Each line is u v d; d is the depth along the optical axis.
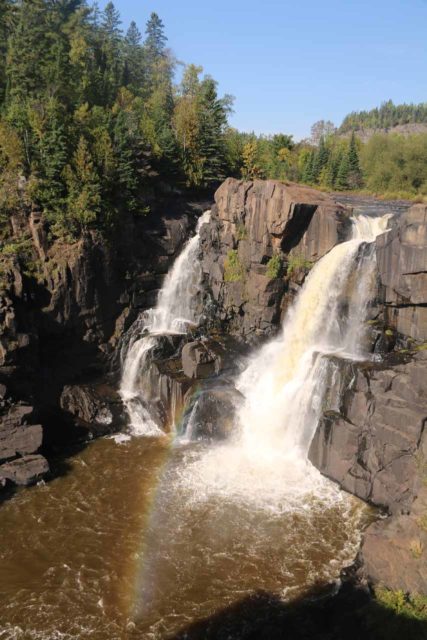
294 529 37.53
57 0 123.00
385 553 29.86
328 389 45.44
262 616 30.28
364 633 26.47
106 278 65.12
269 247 59.16
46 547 36.59
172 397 54.62
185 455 48.81
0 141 64.12
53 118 66.06
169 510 40.16
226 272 64.44
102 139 68.62
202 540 36.75
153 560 35.03
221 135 101.94
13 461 45.41
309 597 31.48
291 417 48.88
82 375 62.22
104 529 38.34
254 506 40.28
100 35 124.56
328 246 54.75
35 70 81.88
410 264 42.28
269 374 54.22
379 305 47.72
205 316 65.25
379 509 39.00
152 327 68.31
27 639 29.20
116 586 33.03
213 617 30.41
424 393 36.56
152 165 80.56
